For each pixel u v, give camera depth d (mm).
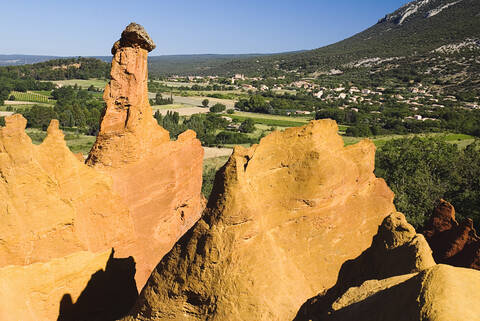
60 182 21984
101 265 23641
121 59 28594
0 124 116438
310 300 16625
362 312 11953
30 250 20031
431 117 168750
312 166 18359
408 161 66312
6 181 19297
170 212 31484
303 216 18422
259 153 18000
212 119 161375
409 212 49906
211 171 84375
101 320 22844
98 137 28906
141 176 29688
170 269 16656
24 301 19547
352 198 20688
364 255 19250
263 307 15578
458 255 26547
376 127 141125
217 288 15766
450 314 8633
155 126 32281
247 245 16250
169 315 16625
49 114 136000
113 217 24828
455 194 56844
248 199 16109
